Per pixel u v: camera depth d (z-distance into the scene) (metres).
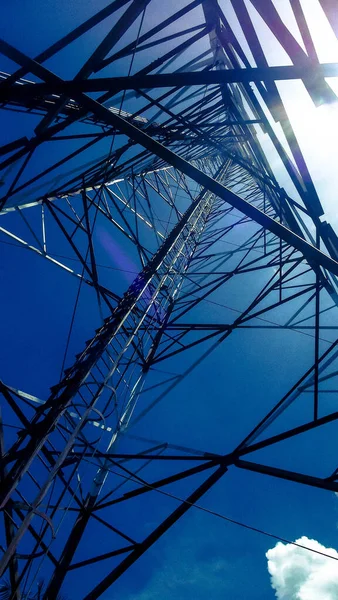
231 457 5.79
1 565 3.43
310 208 5.63
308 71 3.40
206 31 6.74
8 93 3.70
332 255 5.85
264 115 6.39
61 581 5.30
